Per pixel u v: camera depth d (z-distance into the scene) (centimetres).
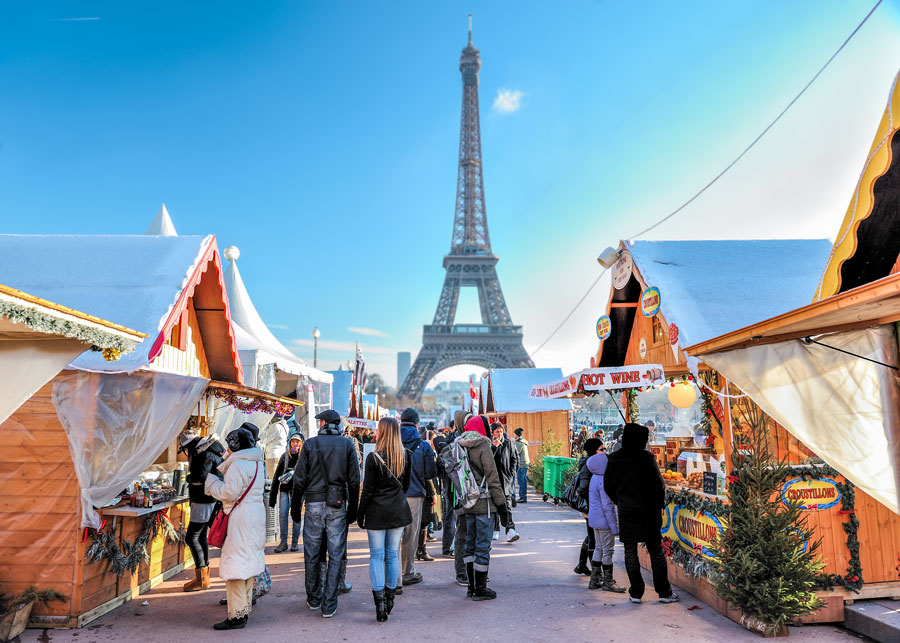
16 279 718
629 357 1028
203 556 727
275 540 1073
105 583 629
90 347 377
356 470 656
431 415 11400
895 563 604
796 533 577
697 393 776
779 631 557
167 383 648
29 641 541
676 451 859
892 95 436
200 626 586
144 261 760
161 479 786
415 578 758
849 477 462
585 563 802
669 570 773
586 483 768
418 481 751
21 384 363
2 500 593
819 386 474
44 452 600
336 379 2330
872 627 543
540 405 2131
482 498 687
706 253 884
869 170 456
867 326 464
